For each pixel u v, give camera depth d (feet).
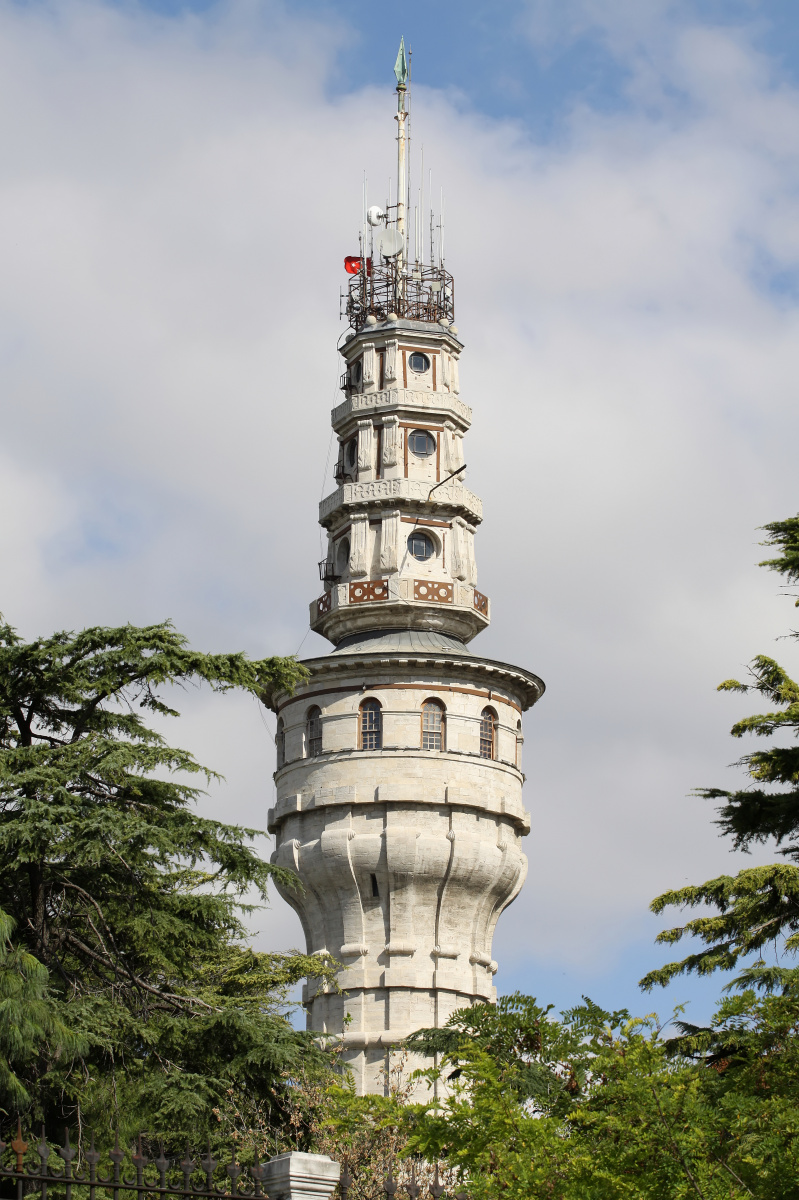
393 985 281.33
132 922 155.53
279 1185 91.45
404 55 338.95
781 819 143.23
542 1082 123.85
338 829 288.71
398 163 337.52
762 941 153.48
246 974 245.04
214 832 158.71
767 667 155.02
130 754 151.94
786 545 152.25
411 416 319.68
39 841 145.38
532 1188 101.19
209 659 161.38
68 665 156.97
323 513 318.86
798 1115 100.68
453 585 308.40
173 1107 141.79
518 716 304.50
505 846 292.81
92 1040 139.23
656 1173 100.32
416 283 332.80
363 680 294.66
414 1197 93.40
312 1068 156.56
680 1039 145.59
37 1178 79.82
